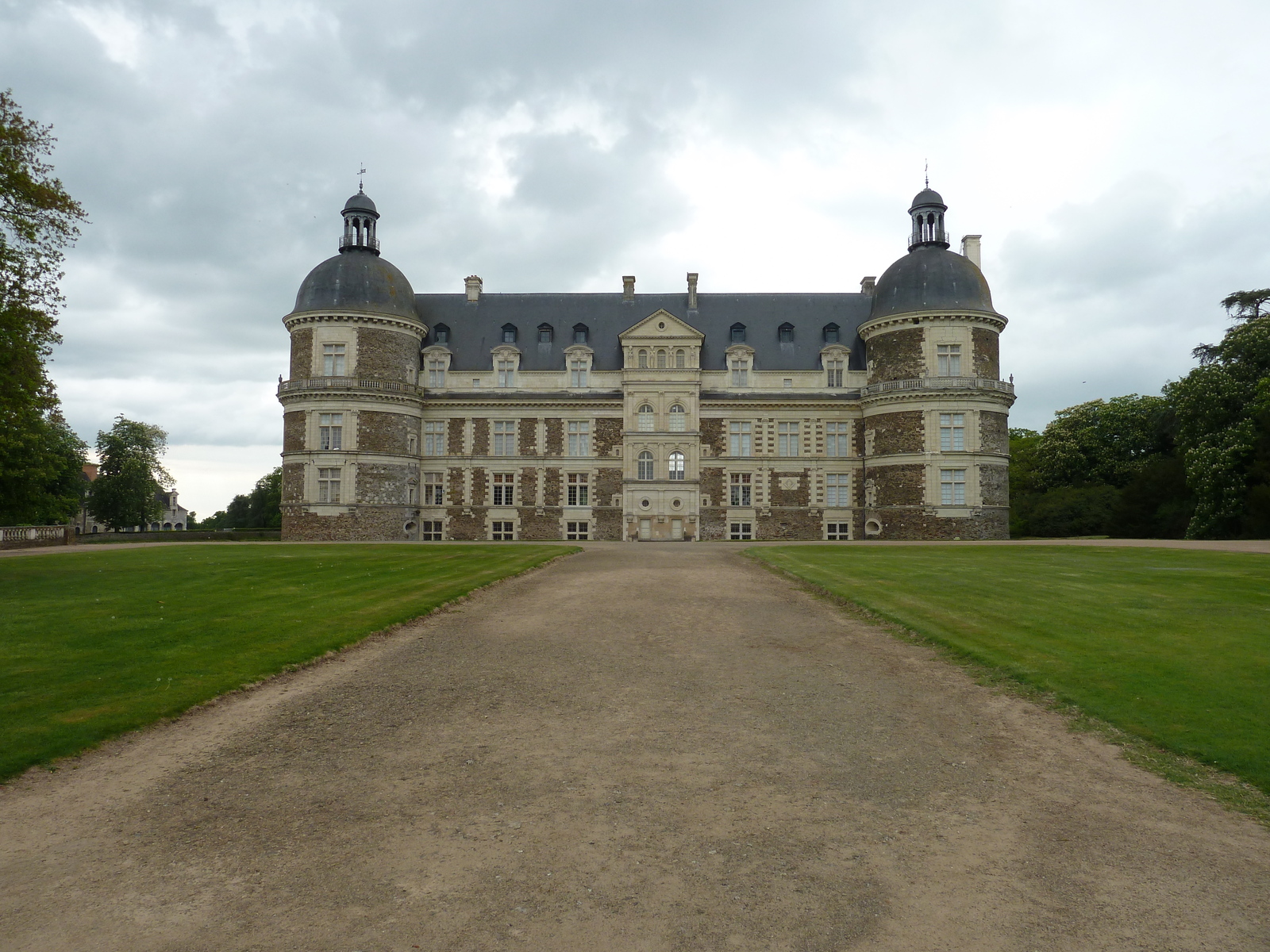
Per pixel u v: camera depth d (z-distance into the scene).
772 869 6.80
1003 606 17.83
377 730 10.41
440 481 57.06
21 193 21.91
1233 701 10.72
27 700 10.85
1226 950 5.64
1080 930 5.89
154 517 81.19
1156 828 7.55
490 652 14.60
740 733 10.33
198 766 9.10
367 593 20.02
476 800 8.23
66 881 6.58
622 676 13.04
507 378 57.59
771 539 56.44
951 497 50.84
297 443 52.69
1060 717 10.71
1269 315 49.91
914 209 54.69
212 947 5.68
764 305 60.41
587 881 6.60
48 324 23.08
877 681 12.68
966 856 7.04
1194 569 24.45
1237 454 44.44
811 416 56.81
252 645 14.15
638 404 56.38
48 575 23.41
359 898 6.33
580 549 36.97
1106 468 67.69
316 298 53.31
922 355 51.69
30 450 47.88
